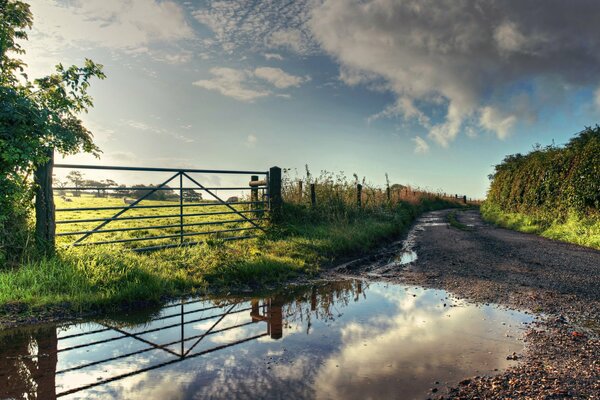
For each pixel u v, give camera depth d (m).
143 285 5.57
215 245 8.28
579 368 3.26
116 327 4.50
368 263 8.31
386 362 3.44
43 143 6.49
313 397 2.84
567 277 6.70
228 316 4.91
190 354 3.70
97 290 5.43
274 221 10.94
